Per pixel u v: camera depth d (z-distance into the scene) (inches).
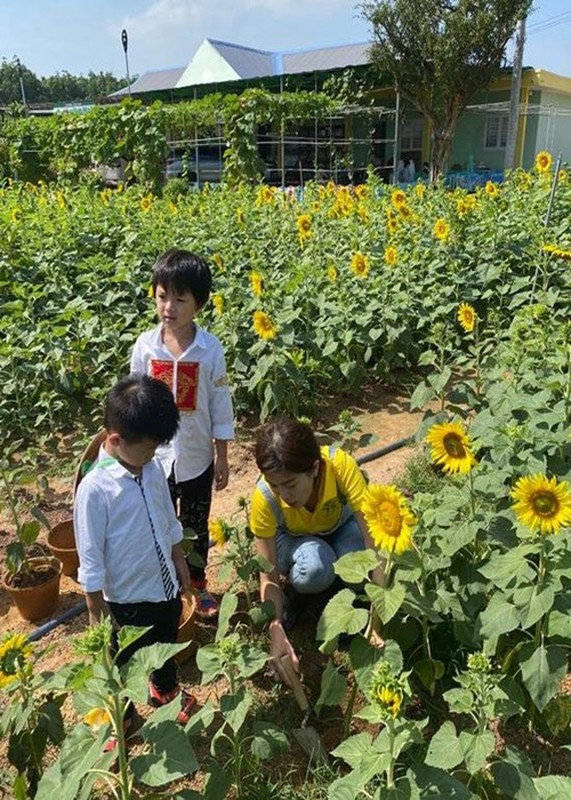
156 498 109.7
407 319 257.3
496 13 897.5
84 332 246.8
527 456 128.3
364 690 91.7
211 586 149.6
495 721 111.1
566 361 157.9
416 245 310.3
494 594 108.9
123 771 83.4
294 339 225.3
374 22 938.7
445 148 1011.3
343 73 1006.4
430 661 108.8
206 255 321.4
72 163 748.6
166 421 102.8
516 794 86.0
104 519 104.8
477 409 173.5
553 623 98.6
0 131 815.7
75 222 378.0
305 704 111.6
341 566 99.1
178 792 88.9
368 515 95.0
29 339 232.5
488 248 311.3
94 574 103.9
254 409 232.8
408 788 78.3
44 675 95.6
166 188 642.2
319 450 116.6
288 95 735.7
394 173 899.4
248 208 414.3
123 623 110.7
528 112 1026.1
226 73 1243.8
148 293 293.9
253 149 692.1
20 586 144.9
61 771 79.4
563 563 99.7
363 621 96.1
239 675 100.3
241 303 257.9
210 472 142.3
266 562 120.3
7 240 319.6
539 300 252.2
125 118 694.5
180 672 127.6
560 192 390.3
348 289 265.6
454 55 913.5
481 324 279.3
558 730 102.2
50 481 200.4
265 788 100.5
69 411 237.5
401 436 218.5
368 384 257.0
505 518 117.3
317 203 417.4
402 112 1067.9
